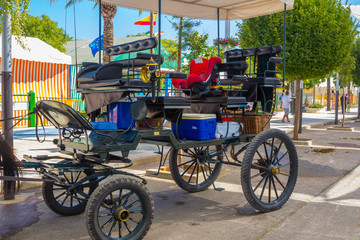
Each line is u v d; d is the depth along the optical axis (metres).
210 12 7.62
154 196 5.88
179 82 5.50
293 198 5.66
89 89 4.51
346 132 15.91
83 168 4.08
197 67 5.74
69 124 4.12
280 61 5.89
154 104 4.39
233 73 6.61
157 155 8.86
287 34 10.60
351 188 6.29
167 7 7.23
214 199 5.70
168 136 4.42
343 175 7.29
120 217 3.77
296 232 4.26
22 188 6.20
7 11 5.78
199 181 6.54
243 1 7.02
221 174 7.46
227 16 7.82
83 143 3.97
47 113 4.18
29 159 4.44
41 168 4.34
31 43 15.66
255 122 5.59
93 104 4.49
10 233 4.32
